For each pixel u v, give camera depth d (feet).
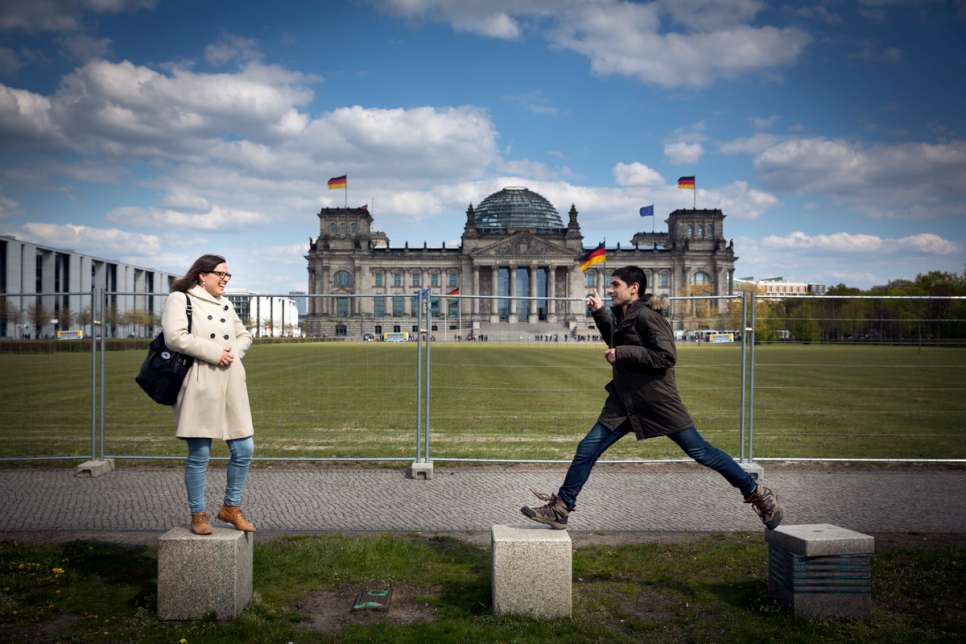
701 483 46.47
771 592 26.27
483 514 38.55
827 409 84.17
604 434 26.99
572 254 602.85
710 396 94.58
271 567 29.12
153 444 60.70
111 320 98.99
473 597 26.21
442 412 81.05
